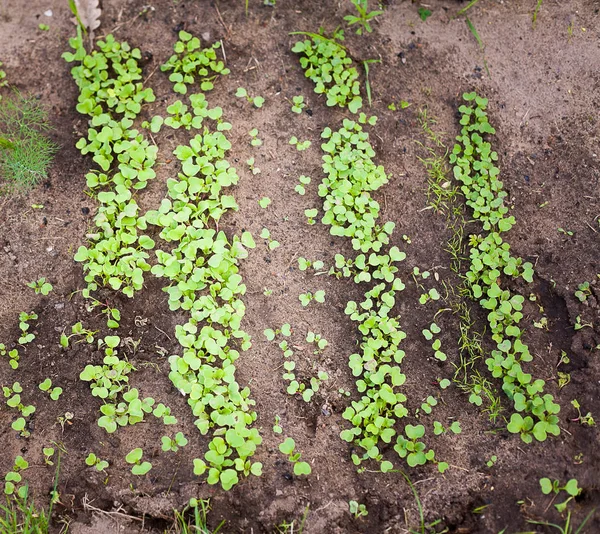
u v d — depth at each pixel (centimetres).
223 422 78
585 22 92
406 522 78
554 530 76
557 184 88
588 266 85
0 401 81
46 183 86
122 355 82
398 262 85
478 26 93
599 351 82
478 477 79
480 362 82
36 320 83
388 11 93
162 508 78
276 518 78
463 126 89
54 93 89
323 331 83
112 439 80
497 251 84
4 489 78
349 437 79
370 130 89
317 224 86
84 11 91
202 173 85
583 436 79
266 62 91
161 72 90
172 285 83
